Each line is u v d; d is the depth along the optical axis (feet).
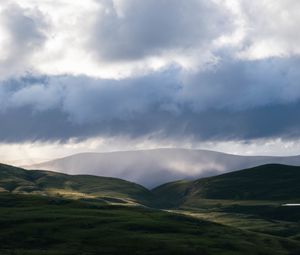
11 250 551.18
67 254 540.93
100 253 561.43
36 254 529.04
